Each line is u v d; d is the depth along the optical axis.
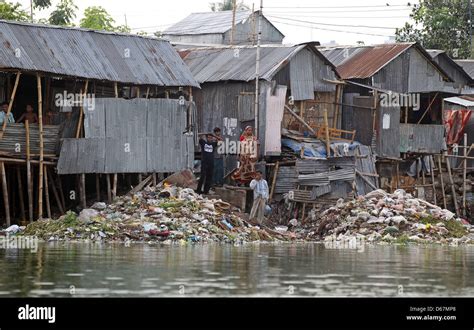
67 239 55.91
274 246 56.78
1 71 59.66
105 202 65.12
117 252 48.88
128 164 65.12
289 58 74.69
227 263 44.75
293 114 74.06
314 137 75.06
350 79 81.00
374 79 80.44
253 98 74.12
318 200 71.38
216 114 76.75
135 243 55.06
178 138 67.56
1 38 60.16
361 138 79.00
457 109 95.19
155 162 66.44
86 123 63.44
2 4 92.69
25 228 58.75
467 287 38.31
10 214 65.94
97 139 63.84
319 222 68.38
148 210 60.56
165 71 68.12
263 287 36.78
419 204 68.19
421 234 64.00
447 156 83.56
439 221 66.62
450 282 39.78
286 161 72.75
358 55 84.06
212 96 76.94
